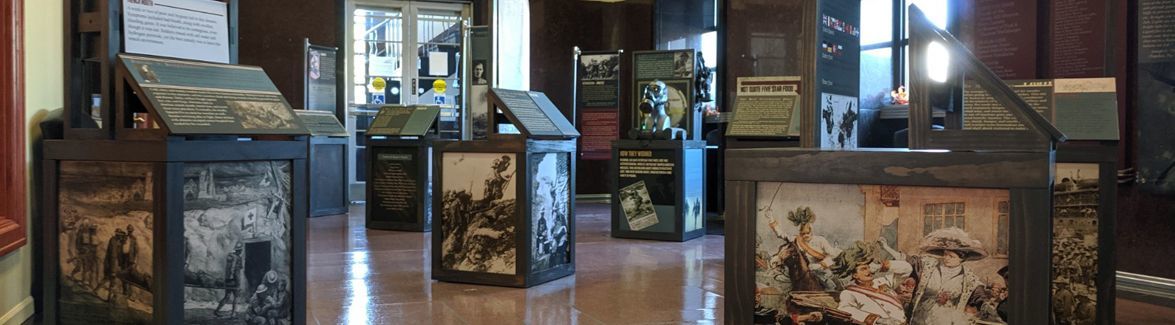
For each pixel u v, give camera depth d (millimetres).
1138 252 5176
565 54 13234
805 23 2949
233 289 2881
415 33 13156
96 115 4551
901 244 2160
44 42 4242
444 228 5543
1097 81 3857
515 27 9523
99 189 2855
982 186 2035
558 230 5695
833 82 3629
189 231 2738
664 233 8102
